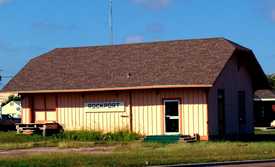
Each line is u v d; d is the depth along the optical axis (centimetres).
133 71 3769
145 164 2238
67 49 4297
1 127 5275
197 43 3881
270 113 6125
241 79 4088
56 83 3881
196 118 3525
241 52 3941
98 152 2745
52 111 3897
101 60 4022
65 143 3303
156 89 3609
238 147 2931
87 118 3800
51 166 2183
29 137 3688
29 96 3953
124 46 4119
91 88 3722
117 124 3722
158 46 3988
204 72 3519
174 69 3647
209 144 3141
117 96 3725
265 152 2673
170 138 3416
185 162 2306
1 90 3969
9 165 2200
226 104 3803
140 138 3588
